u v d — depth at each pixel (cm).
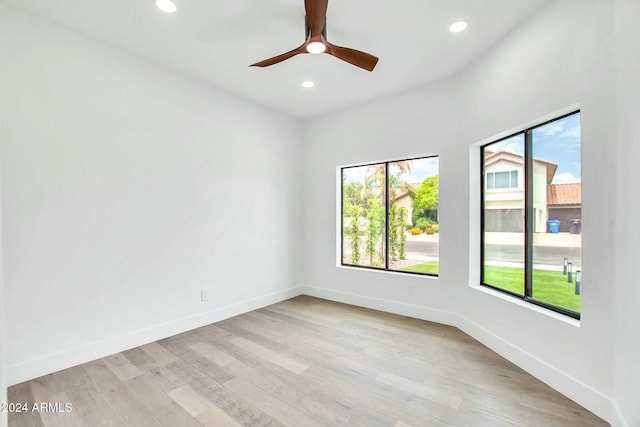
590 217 201
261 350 291
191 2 226
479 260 332
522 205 279
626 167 172
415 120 377
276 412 201
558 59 222
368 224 442
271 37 272
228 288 384
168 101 325
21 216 234
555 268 244
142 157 304
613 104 187
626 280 172
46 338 245
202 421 192
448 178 353
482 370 254
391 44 283
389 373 249
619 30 180
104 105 278
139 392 222
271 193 443
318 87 373
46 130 246
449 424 189
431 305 370
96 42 274
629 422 167
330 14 240
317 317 385
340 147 452
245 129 406
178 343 306
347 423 190
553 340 228
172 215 328
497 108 282
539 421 192
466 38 275
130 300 294
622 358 175
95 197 272
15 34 233
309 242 492
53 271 249
